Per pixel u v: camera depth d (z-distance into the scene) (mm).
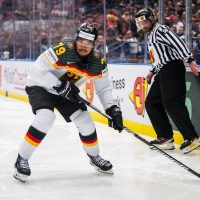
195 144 7199
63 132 9109
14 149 7633
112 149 7574
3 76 16766
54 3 14930
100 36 13789
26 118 11203
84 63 5387
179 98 7191
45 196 5031
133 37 12859
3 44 17609
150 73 7641
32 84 5637
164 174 6008
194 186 5465
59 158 6891
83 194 5125
